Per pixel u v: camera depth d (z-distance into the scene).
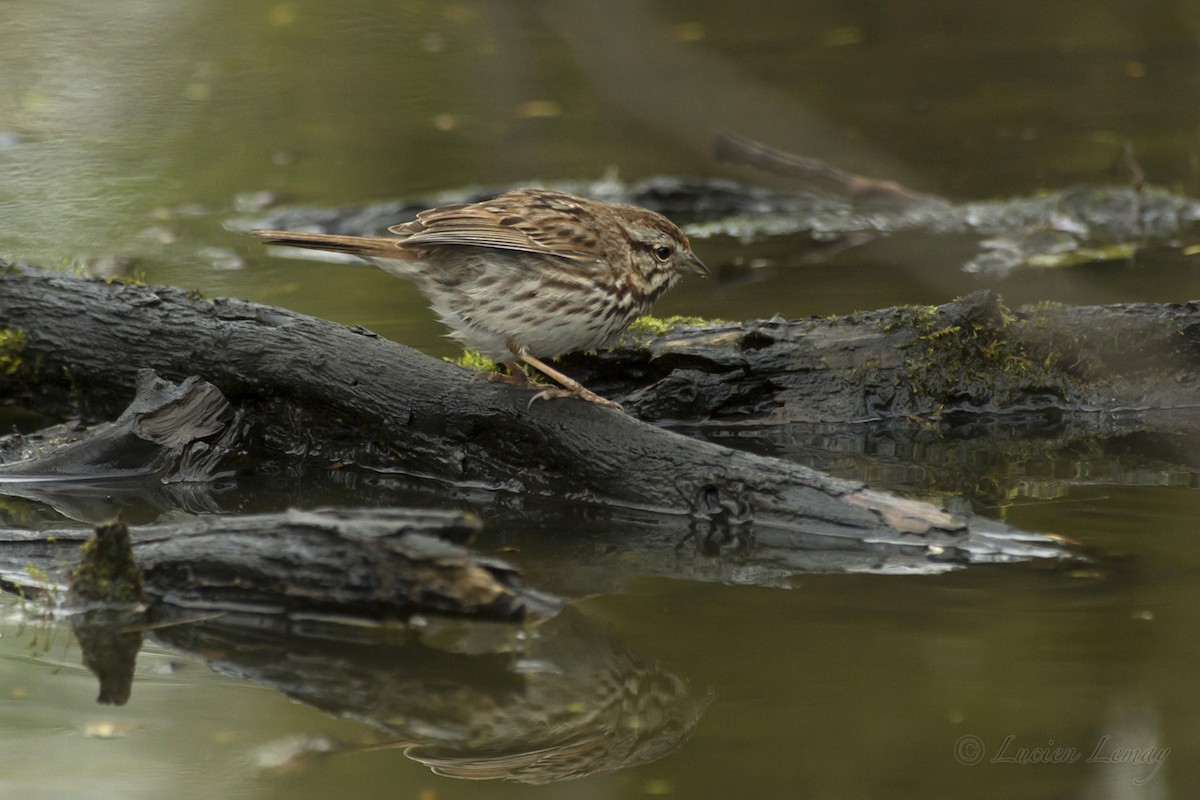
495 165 20.89
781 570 9.09
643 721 7.14
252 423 11.52
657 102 20.48
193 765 6.76
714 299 15.02
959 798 6.23
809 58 25.86
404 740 7.06
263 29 25.62
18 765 6.71
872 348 12.55
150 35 25.39
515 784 6.56
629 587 8.83
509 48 24.59
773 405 12.48
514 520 10.25
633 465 10.33
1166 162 20.50
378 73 24.38
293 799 6.41
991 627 7.96
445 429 10.90
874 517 9.66
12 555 9.20
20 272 11.77
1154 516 9.74
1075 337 12.57
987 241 17.73
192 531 8.75
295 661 7.95
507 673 7.72
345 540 8.38
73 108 22.50
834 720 6.96
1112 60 25.88
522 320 10.27
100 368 11.55
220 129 22.09
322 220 18.23
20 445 11.43
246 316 11.38
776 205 19.64
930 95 24.03
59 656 7.98
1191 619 7.96
